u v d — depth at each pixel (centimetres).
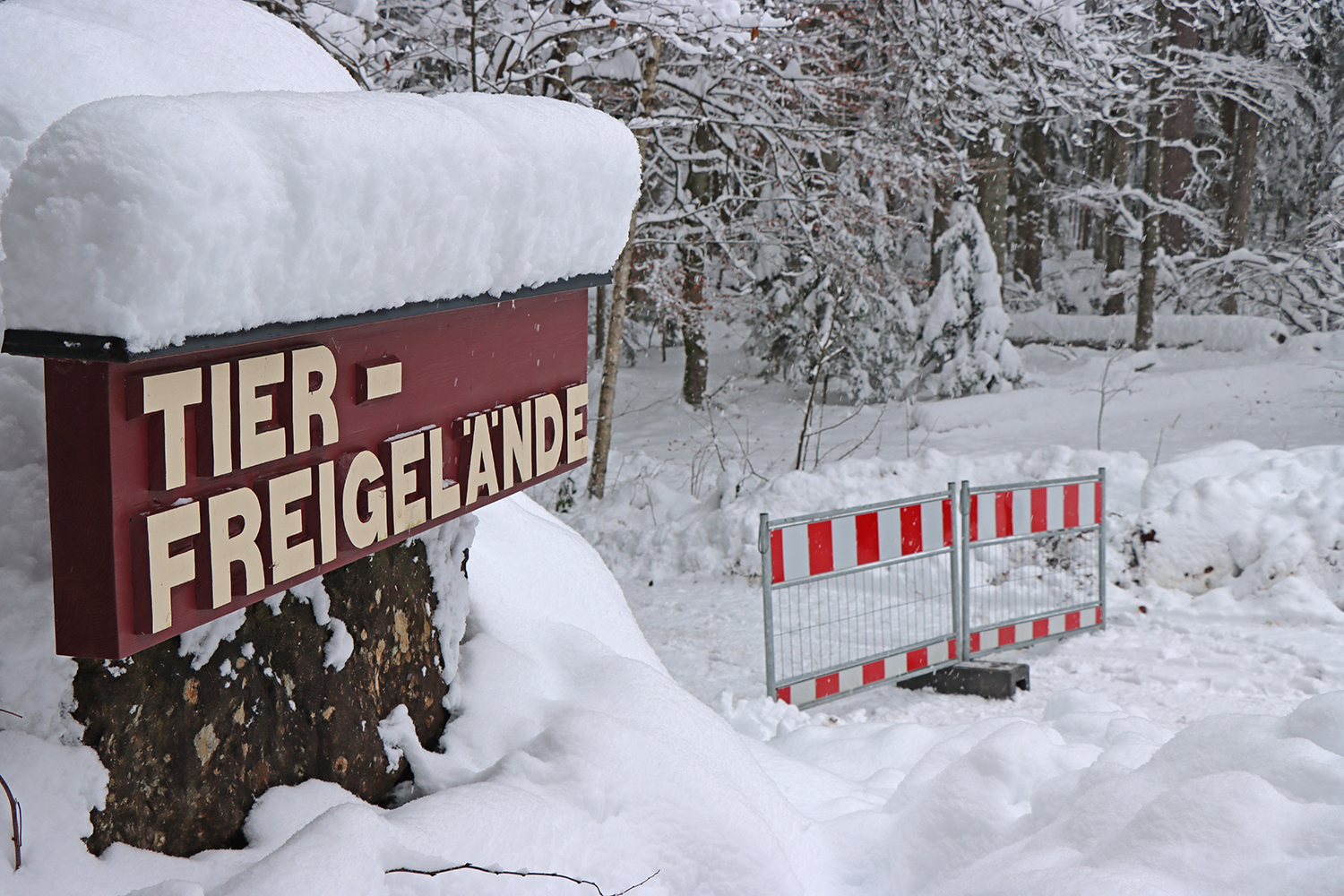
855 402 2158
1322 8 2305
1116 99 2002
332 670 239
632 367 2862
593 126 260
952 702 651
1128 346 2577
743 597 901
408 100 206
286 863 192
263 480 188
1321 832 206
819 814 343
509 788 247
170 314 155
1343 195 2411
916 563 868
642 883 251
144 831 192
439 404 236
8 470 192
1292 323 2575
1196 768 251
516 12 939
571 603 384
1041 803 281
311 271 181
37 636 181
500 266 236
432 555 283
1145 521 846
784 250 2041
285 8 731
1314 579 776
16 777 173
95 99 210
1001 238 2259
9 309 154
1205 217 2641
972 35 1473
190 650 201
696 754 294
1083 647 738
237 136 164
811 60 1395
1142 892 199
